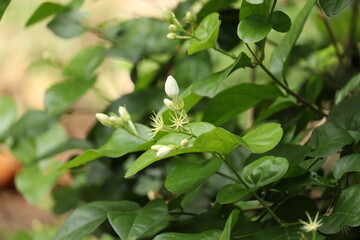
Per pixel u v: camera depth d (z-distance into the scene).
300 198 0.82
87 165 1.09
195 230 0.86
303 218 0.81
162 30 1.06
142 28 1.06
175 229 0.87
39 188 1.16
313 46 1.17
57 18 1.04
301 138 0.93
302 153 0.84
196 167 0.84
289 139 0.94
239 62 0.84
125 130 0.85
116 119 0.82
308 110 0.93
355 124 0.84
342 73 1.06
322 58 1.13
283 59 0.91
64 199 1.18
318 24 1.17
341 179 0.85
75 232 0.84
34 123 1.06
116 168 1.06
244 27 0.82
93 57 1.06
